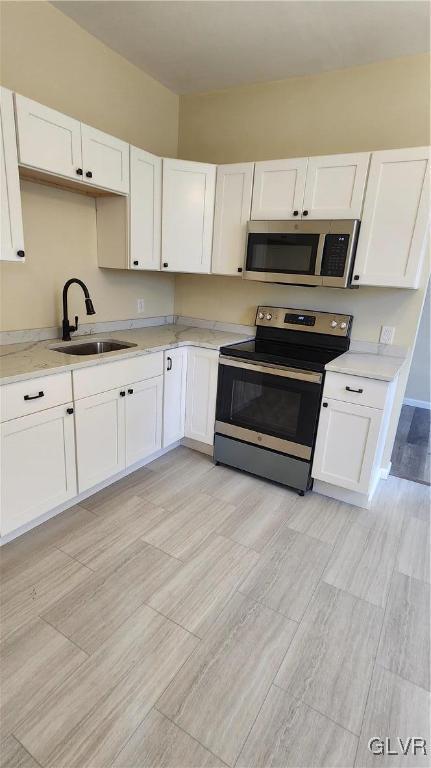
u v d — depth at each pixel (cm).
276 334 299
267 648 152
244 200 270
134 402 249
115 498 243
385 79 244
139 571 186
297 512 240
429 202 213
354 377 223
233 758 117
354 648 154
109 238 266
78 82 239
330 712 131
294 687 138
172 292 354
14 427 179
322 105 266
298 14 210
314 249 241
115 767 113
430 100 235
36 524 213
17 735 119
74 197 250
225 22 221
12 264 223
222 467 290
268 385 254
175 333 310
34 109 185
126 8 213
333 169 234
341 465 240
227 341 284
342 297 274
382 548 212
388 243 227
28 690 131
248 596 176
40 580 177
